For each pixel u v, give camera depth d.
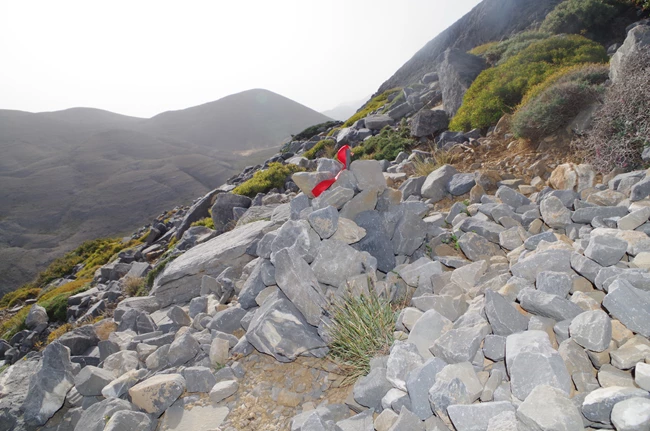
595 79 8.11
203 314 5.59
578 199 4.91
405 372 2.84
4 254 84.38
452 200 6.59
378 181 5.33
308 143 23.12
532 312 2.98
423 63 31.19
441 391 2.41
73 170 149.38
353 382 3.50
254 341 4.06
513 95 10.33
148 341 5.17
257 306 5.14
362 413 2.99
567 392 2.19
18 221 109.00
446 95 14.30
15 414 4.34
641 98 5.64
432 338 3.11
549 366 2.23
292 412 3.45
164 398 3.79
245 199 13.13
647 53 6.36
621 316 2.47
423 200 6.94
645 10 14.48
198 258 7.25
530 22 21.80
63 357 4.75
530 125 7.92
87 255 33.75
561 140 7.47
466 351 2.72
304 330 3.93
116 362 4.83
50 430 4.23
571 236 4.18
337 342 3.72
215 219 12.88
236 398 3.79
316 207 5.12
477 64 14.44
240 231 7.99
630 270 2.86
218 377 4.05
